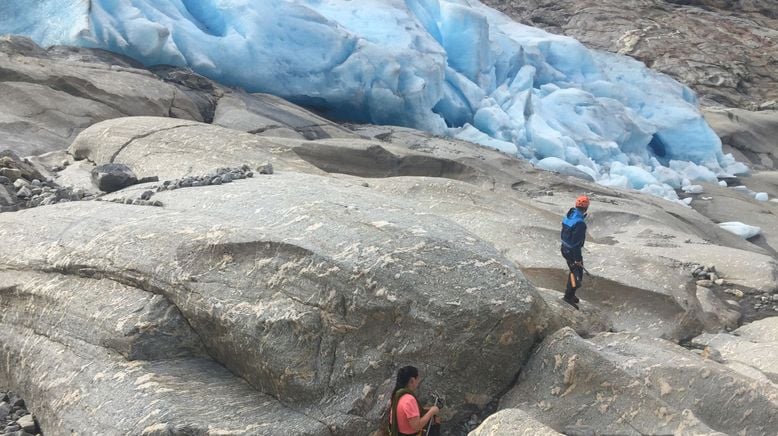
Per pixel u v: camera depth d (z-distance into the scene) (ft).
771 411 23.49
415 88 75.41
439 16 88.63
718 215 76.84
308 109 75.36
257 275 22.44
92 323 22.63
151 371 21.42
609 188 68.28
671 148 99.35
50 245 25.63
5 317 24.79
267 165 35.55
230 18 70.28
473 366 22.63
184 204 28.50
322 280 21.80
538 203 53.98
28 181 36.63
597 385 22.56
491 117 82.17
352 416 20.84
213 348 22.49
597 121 91.30
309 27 71.77
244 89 69.05
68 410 21.13
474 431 20.54
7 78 50.75
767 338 34.99
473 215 40.16
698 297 38.83
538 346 23.66
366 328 21.63
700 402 23.58
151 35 61.98
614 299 34.68
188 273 22.66
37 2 63.36
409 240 23.11
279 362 21.15
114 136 41.96
